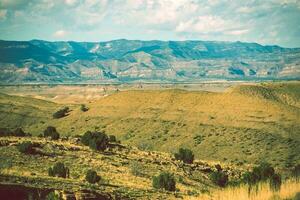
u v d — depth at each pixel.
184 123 151.38
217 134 138.25
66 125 167.00
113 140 91.94
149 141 142.12
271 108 149.25
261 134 130.88
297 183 17.06
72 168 51.12
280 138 126.81
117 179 48.16
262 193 16.28
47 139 76.19
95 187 36.50
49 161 52.59
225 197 17.17
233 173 67.94
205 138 137.00
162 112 164.00
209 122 148.38
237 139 131.12
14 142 61.31
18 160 49.97
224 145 129.00
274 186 16.88
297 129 132.00
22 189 23.73
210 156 123.81
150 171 57.38
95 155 62.81
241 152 121.50
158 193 39.56
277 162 108.94
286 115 142.88
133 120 161.25
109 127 159.00
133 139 146.38
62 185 32.53
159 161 67.06
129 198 31.97
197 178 58.94
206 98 168.62
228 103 159.25
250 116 145.88
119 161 61.06
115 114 168.62
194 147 132.12
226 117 149.12
